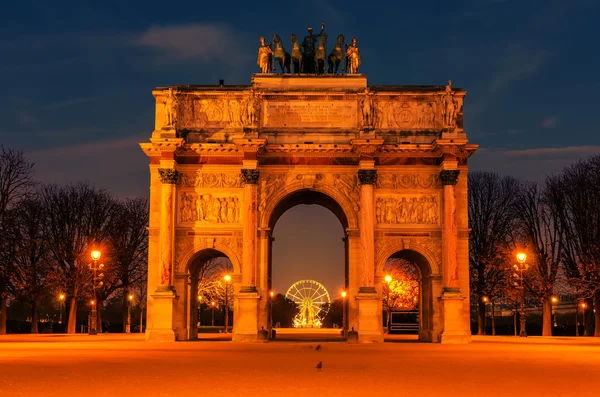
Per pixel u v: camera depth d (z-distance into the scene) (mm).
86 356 56250
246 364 49688
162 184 86750
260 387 36750
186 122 89688
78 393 34312
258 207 87750
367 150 86438
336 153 88188
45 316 175500
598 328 107750
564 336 116125
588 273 108250
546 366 48844
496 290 123062
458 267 87062
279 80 90500
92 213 123750
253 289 85000
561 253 115750
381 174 88625
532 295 119312
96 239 122000
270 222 89625
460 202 88188
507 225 125750
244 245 85875
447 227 86062
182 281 87188
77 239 121562
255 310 84125
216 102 90062
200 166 88562
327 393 34562
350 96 89375
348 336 83250
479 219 127125
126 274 126625
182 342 81812
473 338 100938
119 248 124562
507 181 129375
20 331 128625
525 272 117625
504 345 77250
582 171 114188
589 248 107500
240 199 88375
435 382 39219
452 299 84438
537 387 37250
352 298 86750
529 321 160125
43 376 41375
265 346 73438
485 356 58375
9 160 115188
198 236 87750
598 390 36188
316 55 92250
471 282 127312
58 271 119125
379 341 83875
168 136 87000
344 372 44281
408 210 88125
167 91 89312
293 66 93000
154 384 37875
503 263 121500
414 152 88250
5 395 33562
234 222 88000
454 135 87062
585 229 109375
